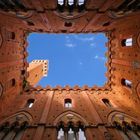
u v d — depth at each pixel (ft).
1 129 69.05
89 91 102.83
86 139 62.39
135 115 78.54
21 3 72.64
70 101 92.07
